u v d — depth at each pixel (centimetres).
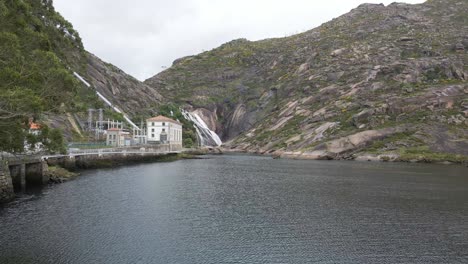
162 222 3666
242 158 13312
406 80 16275
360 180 6806
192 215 3962
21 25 3622
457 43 19338
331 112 15650
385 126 13138
